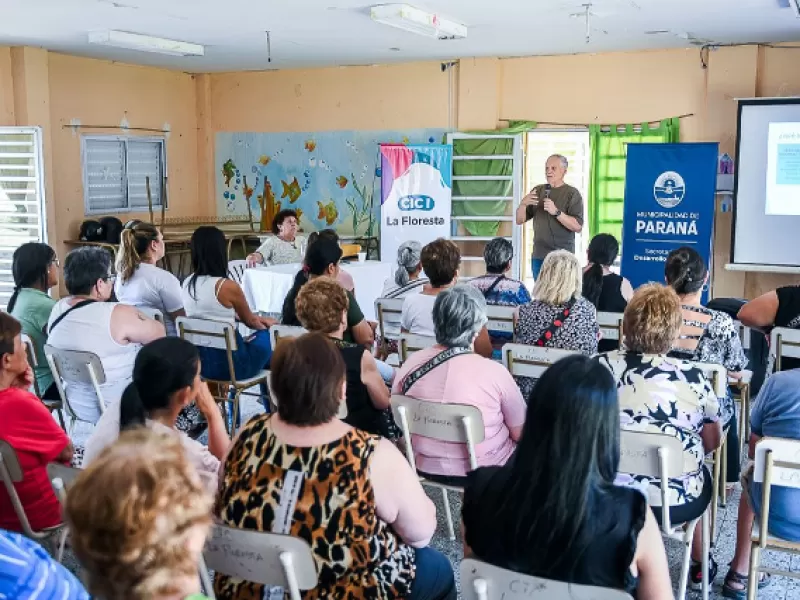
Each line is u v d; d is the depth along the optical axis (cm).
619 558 160
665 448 244
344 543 185
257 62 903
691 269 335
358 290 647
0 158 769
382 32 689
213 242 447
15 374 264
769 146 722
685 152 745
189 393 234
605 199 822
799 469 234
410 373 295
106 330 359
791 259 729
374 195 943
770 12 589
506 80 855
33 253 405
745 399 425
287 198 991
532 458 165
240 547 182
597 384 163
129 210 941
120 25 658
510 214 862
